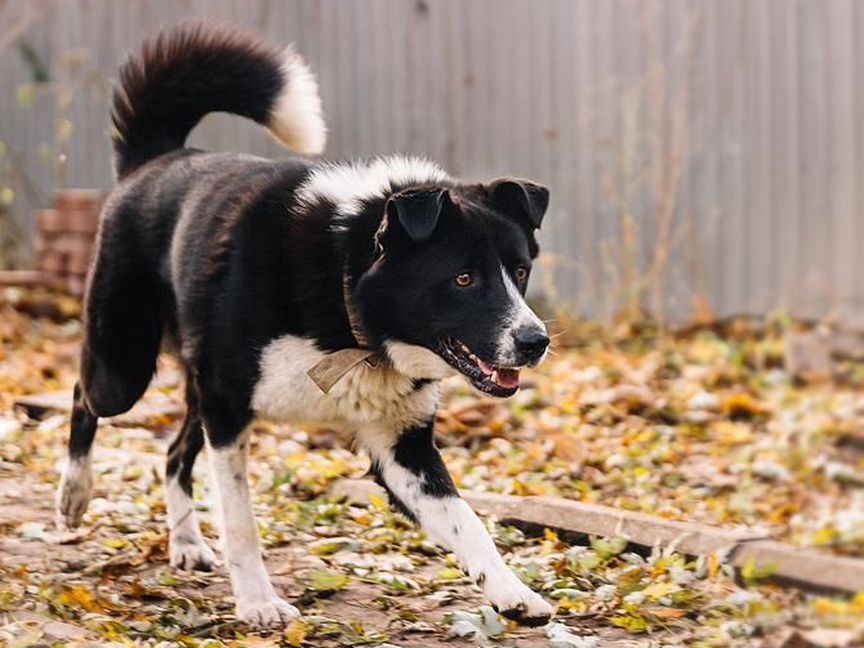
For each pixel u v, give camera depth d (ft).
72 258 35.09
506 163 35.94
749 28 33.32
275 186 16.21
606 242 34.58
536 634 15.28
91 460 18.65
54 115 40.29
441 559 18.34
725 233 33.88
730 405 26.96
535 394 27.02
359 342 15.60
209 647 14.55
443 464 16.35
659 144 33.86
